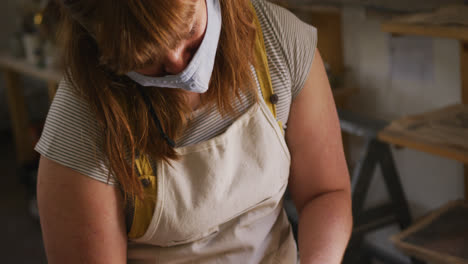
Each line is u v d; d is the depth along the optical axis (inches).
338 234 48.0
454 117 72.3
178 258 46.6
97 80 37.9
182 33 31.7
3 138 197.6
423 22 67.5
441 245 71.3
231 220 47.5
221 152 43.6
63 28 38.3
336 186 50.5
